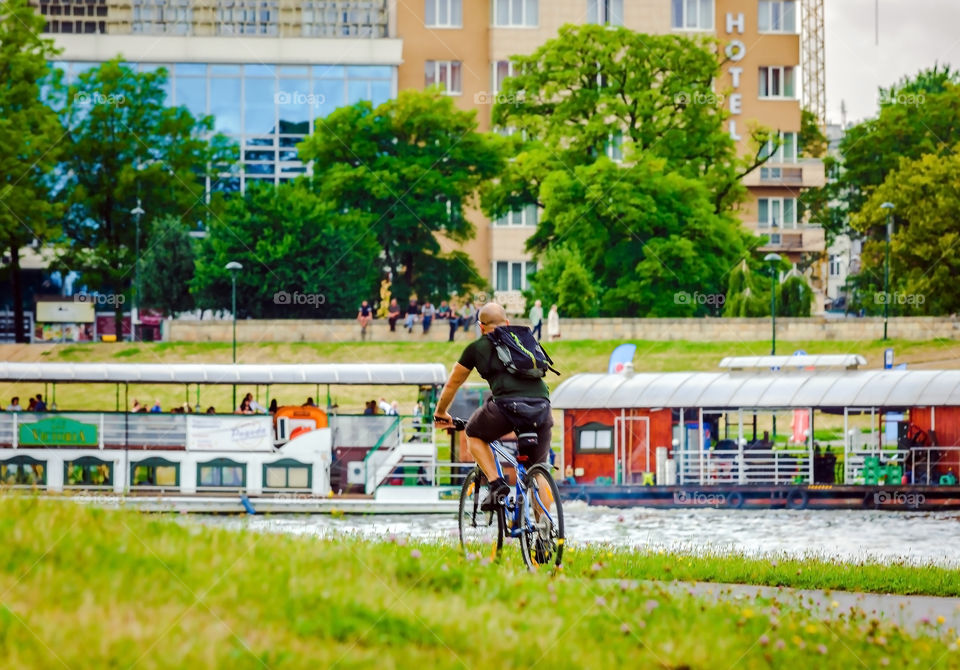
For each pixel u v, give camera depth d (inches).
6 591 665.6
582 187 5137.8
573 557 1190.9
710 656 705.0
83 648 590.9
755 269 5378.9
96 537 773.3
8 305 5802.2
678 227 5162.4
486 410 916.6
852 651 760.3
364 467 2677.2
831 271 7042.3
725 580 1203.9
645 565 1232.8
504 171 5388.8
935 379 2810.0
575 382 2947.8
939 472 2800.2
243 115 5989.2
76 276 5378.9
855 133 6348.4
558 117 5408.5
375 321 5123.0
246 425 2674.7
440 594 773.9
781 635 780.0
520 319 5241.1
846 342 5157.5
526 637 688.4
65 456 2679.6
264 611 677.9
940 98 6181.1
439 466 2773.1
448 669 622.2
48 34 5836.6
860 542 2161.7
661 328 5083.7
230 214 5231.3
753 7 6609.3
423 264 5364.2
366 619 682.8
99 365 2773.1
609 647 697.0
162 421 2679.6
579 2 6437.0
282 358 4923.7
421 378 2787.9
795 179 6505.9
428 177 5251.0
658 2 6501.0
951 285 5536.4
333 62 6058.1
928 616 963.3
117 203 5290.4
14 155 5019.7
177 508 2615.7
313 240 5167.3
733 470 2859.3
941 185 5605.3
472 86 6427.2
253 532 896.3
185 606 671.1
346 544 930.7
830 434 3435.0
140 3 6151.6
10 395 3897.6
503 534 936.3
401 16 6382.9
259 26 6190.9
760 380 2874.0
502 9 6427.2
